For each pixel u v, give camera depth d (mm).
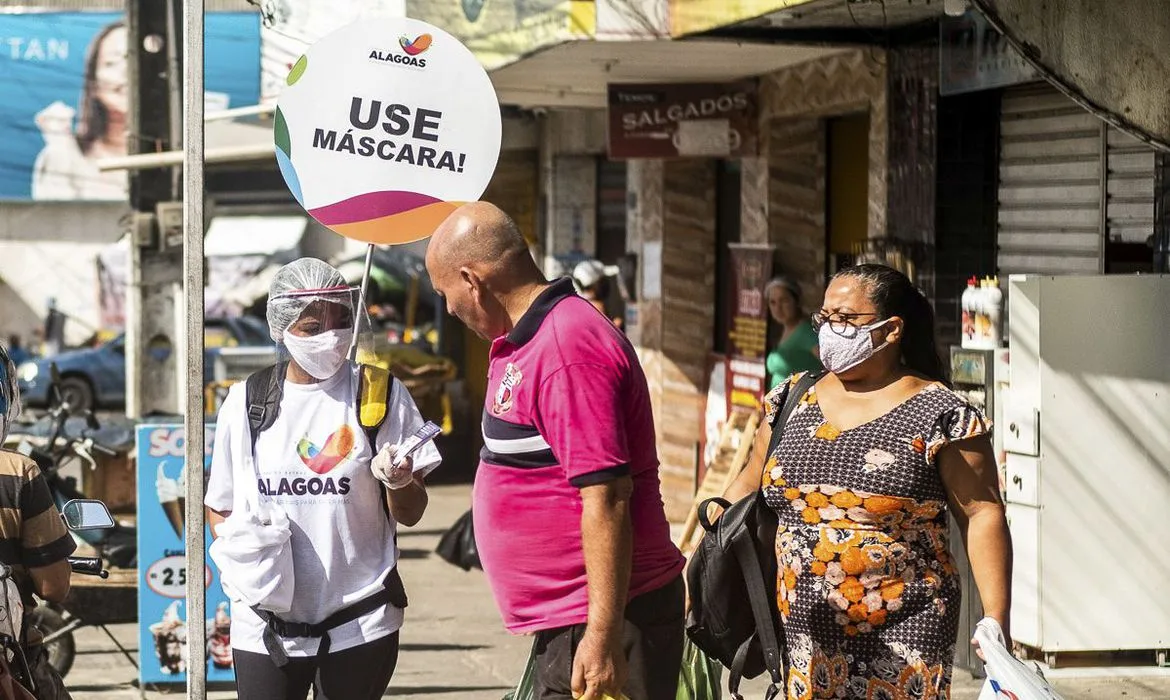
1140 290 7188
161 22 12500
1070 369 7180
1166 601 7301
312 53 4895
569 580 3824
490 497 3895
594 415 3662
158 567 7254
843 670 4066
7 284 29188
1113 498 7246
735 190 12281
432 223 4992
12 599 4059
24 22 28500
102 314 29266
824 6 7715
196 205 4625
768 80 10867
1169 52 6098
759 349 11109
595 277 10938
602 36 8547
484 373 17609
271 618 4398
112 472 11312
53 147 28750
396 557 4566
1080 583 7242
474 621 9125
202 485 4652
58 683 4473
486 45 8930
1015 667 3781
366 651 4422
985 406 7488
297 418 4449
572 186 15586
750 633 4367
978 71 7738
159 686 7355
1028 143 8391
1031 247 8391
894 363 4152
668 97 10938
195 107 4613
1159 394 7250
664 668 3934
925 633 4012
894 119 9062
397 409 4512
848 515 4039
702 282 12680
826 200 11000
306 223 28250
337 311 4426
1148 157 7477
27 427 11211
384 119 4938
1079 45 5992
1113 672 7266
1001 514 4012
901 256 8828
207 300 27688
